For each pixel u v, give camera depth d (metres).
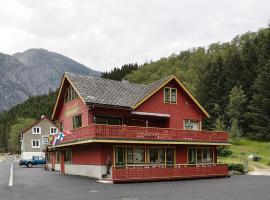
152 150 35.31
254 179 32.56
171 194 21.84
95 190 23.78
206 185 27.33
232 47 138.12
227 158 54.44
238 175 38.09
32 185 26.86
